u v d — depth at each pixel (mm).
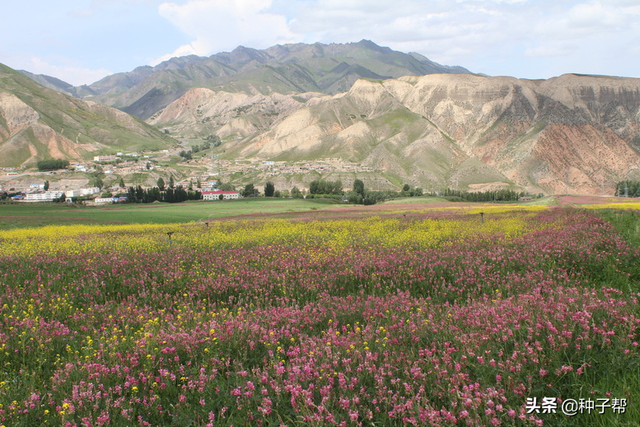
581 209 40469
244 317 8828
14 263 17109
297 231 28484
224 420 5156
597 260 12172
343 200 141250
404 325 7590
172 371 6375
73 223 54125
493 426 4496
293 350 6711
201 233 29062
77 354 7367
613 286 10156
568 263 12547
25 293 11930
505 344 6164
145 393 5855
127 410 5242
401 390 5371
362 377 5715
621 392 4820
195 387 5852
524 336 6270
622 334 5844
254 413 5148
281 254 17250
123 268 15250
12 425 5043
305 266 14398
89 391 5500
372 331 7367
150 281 13539
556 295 8406
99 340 7809
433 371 5625
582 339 5832
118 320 9516
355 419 4652
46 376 6645
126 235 29953
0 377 6461
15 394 5781
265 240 23078
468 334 6613
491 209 54094
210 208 96938
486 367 5551
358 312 9078
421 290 11391
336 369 5938
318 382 5625
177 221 65438
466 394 4805
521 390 5027
